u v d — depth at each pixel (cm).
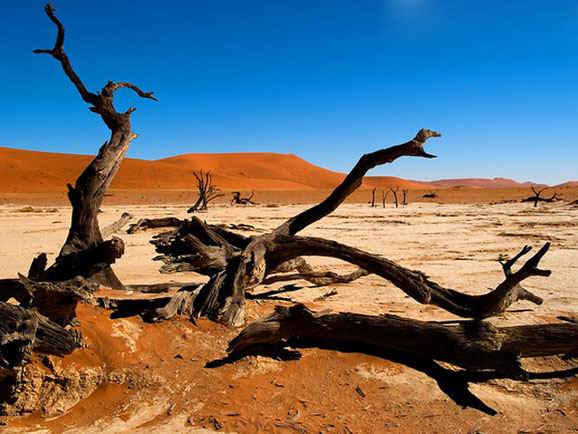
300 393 622
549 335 682
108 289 865
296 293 1002
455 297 777
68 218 3162
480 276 1226
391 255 1574
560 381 683
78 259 686
